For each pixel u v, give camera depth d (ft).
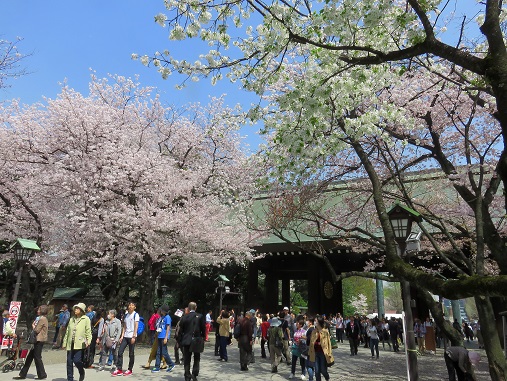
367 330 66.23
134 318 33.32
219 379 31.53
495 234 21.75
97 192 51.60
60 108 52.47
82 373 26.68
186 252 59.41
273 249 74.90
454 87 32.73
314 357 28.40
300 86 18.01
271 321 36.99
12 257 60.59
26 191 54.08
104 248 53.67
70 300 121.19
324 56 18.03
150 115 64.95
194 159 67.41
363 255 74.84
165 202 53.93
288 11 17.46
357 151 20.98
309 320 31.32
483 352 58.90
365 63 16.75
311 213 37.45
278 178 21.11
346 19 16.39
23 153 53.26
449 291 11.55
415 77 33.32
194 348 27.94
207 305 102.68
